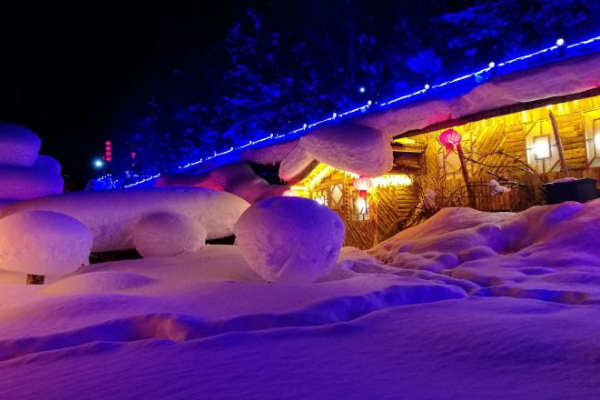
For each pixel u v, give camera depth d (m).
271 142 17.12
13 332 4.50
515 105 10.21
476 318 4.08
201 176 16.25
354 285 5.96
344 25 21.47
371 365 3.03
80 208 9.35
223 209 10.50
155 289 6.59
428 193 13.03
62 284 6.91
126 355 3.50
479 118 10.91
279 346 3.54
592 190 9.38
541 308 4.54
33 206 9.39
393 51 20.05
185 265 8.59
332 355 3.28
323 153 12.51
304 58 23.08
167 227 9.38
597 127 9.85
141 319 4.38
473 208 11.58
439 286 5.60
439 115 11.55
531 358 2.97
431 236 10.12
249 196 14.88
